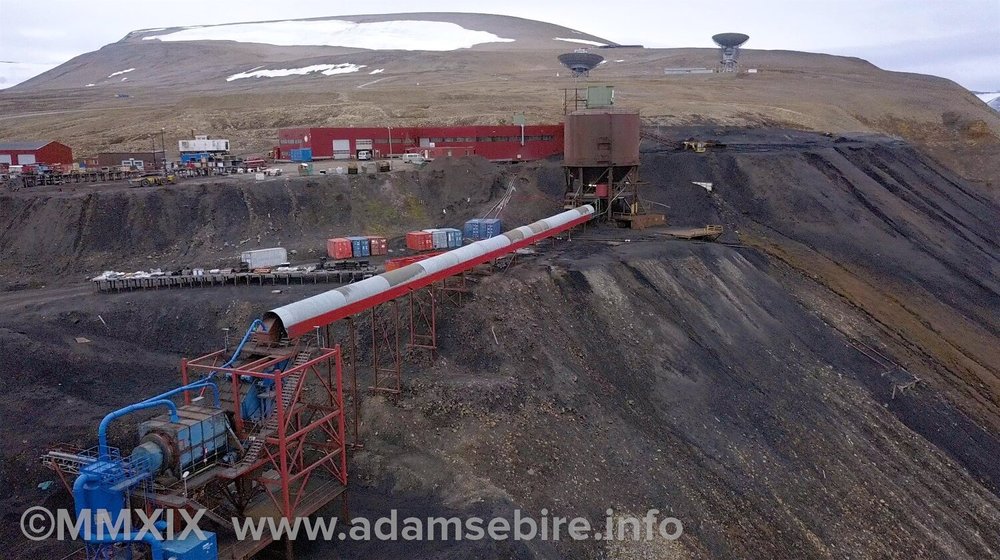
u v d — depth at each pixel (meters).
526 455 32.66
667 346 43.97
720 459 36.44
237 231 59.97
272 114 132.38
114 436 35.16
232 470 24.91
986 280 71.50
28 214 58.28
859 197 82.12
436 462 31.67
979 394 51.81
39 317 44.56
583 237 61.44
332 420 32.62
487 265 46.72
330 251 56.00
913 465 41.47
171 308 45.75
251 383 26.86
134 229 58.22
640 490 32.59
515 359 38.38
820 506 35.75
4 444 33.97
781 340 49.84
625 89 152.00
